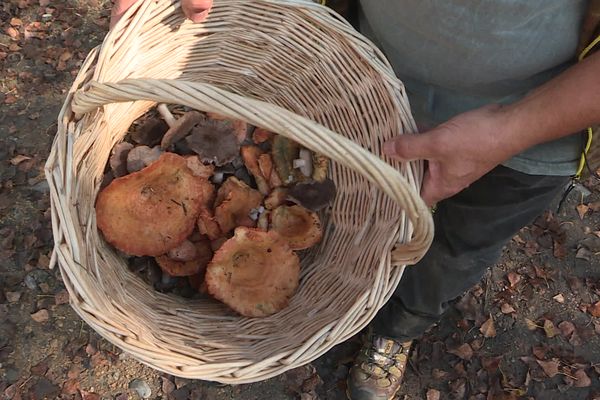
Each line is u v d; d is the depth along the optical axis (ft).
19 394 2.91
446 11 1.91
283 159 2.64
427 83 2.31
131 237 2.39
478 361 3.23
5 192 3.35
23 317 3.06
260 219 2.63
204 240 2.64
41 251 3.21
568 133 1.83
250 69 2.62
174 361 1.98
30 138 3.55
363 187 2.49
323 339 2.07
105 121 2.35
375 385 3.01
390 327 2.93
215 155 2.60
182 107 2.77
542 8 1.81
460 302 3.36
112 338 1.94
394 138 2.05
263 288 2.45
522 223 2.39
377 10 2.14
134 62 2.31
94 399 2.94
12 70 3.80
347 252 2.48
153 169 2.44
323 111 2.55
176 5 2.30
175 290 2.65
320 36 2.36
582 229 3.67
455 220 2.44
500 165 2.19
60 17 4.03
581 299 3.46
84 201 2.24
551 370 3.22
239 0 2.38
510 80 2.10
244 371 2.00
